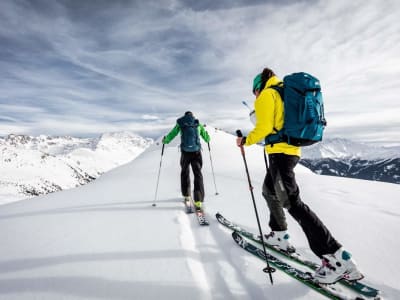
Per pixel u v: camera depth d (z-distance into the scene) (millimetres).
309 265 2740
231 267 2785
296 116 2510
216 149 18703
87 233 3781
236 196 6281
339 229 3920
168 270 2664
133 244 3318
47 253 3123
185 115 5406
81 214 4809
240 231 3711
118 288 2391
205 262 2943
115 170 14180
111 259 2924
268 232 3750
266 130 2643
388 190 7078
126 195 6504
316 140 2547
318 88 2600
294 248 3023
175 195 6316
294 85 2582
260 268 2717
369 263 2838
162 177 9766
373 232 3736
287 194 2635
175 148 17906
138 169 12844
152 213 4738
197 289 2348
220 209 5055
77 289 2389
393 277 2543
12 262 2920
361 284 2324
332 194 6578
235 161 15695
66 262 2881
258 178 9664
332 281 2299
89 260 2912
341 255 2279
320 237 2395
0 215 4969
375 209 5016
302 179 9477
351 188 7434
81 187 8570
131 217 4531
